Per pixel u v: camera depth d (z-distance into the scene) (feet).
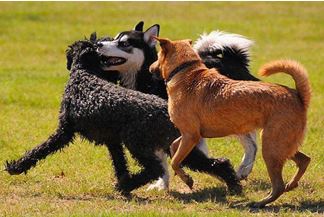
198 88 38.19
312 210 37.65
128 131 39.17
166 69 39.52
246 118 37.06
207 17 128.88
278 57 94.94
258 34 114.21
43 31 114.52
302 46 105.19
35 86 74.74
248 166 45.06
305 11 136.67
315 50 101.91
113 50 46.19
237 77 45.60
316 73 83.05
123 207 37.81
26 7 138.31
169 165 46.78
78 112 40.47
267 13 134.21
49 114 62.59
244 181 44.83
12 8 136.67
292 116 36.29
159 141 39.40
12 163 41.37
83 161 48.16
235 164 48.44
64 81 77.97
